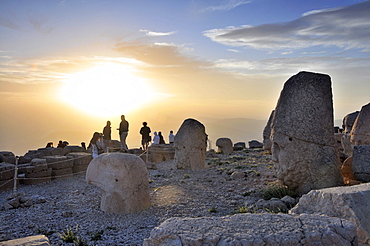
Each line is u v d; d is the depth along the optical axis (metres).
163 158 24.66
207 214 9.89
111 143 25.38
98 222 9.57
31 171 15.64
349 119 21.41
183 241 4.45
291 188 10.96
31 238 5.23
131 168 10.53
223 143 29.23
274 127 11.03
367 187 5.88
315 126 10.56
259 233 4.56
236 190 12.67
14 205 11.28
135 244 7.54
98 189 14.38
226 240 4.40
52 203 11.80
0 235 8.34
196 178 15.66
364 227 5.07
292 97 10.84
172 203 11.20
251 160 21.66
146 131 26.00
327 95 10.79
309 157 10.51
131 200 10.40
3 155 17.36
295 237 4.47
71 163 17.69
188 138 18.62
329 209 5.50
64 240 7.97
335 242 4.54
